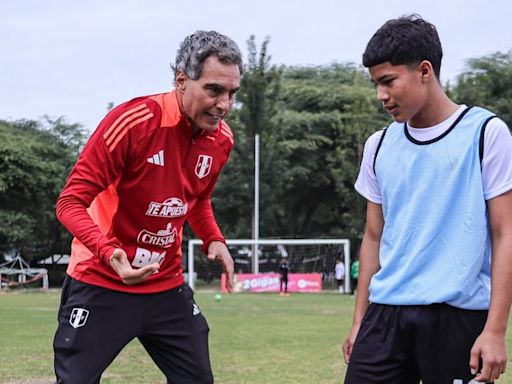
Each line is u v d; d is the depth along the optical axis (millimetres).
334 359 9547
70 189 3896
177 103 4020
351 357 3701
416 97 3377
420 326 3473
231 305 22141
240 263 41188
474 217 3406
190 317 4406
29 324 14766
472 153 3408
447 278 3432
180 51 3891
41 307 20922
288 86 51625
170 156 4043
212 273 40312
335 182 45719
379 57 3357
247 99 39000
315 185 47594
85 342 4129
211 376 4445
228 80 3801
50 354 9922
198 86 3812
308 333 12984
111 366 8836
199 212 4652
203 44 3779
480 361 3307
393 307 3564
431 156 3490
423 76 3379
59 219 3906
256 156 39281
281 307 21016
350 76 57094
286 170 43375
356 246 44531
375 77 3416
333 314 17953
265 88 38938
